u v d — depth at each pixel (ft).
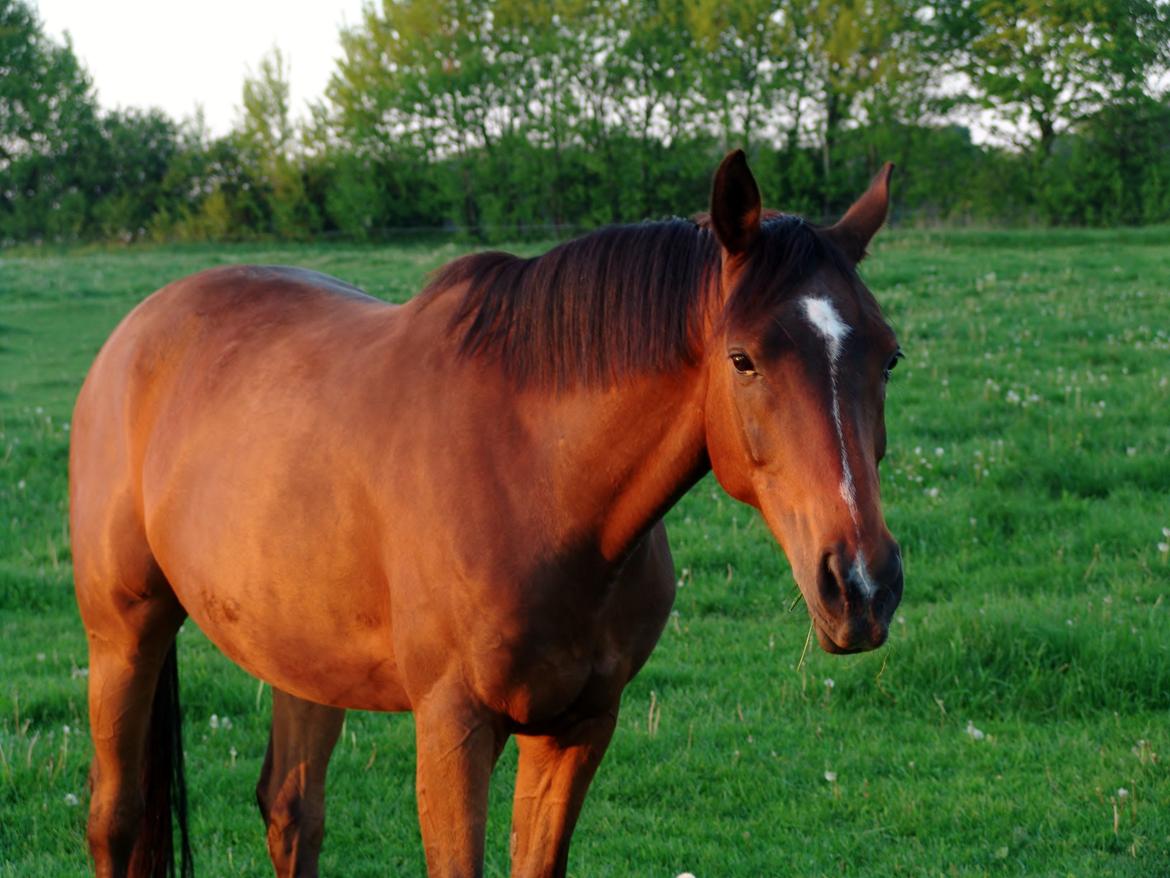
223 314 11.71
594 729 9.52
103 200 162.91
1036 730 15.90
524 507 8.76
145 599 11.73
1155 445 28.14
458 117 134.10
